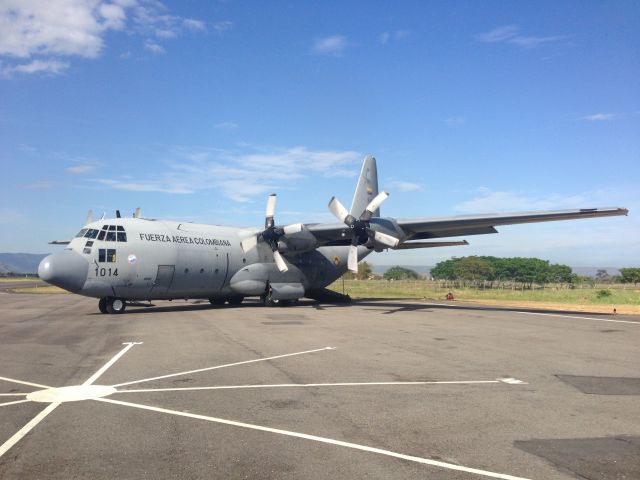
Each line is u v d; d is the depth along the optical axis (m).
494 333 15.25
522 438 5.69
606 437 5.73
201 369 9.45
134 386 8.06
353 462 4.96
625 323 18.59
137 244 21.80
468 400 7.33
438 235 26.58
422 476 4.62
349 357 10.86
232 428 5.97
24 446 5.33
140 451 5.21
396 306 27.56
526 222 23.09
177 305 27.86
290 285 27.22
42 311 23.31
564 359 10.80
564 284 82.62
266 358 10.66
